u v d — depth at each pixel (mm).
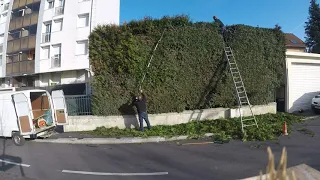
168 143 9859
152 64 12094
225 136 10109
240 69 13219
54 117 11539
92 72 12234
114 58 11906
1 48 32469
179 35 12297
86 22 26812
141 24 12000
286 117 13398
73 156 8625
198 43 12555
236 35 13148
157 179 6230
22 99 10375
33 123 10508
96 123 12234
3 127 10930
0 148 10172
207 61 12758
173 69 12227
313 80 16641
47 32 28562
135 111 12188
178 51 12328
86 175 6727
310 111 15750
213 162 7320
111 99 12188
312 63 16500
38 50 28281
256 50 13594
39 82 29344
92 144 10273
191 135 10492
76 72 27234
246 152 8164
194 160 7605
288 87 15344
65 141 10719
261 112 14016
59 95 11492
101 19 26828
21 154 9141
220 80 13000
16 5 30766
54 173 6965
